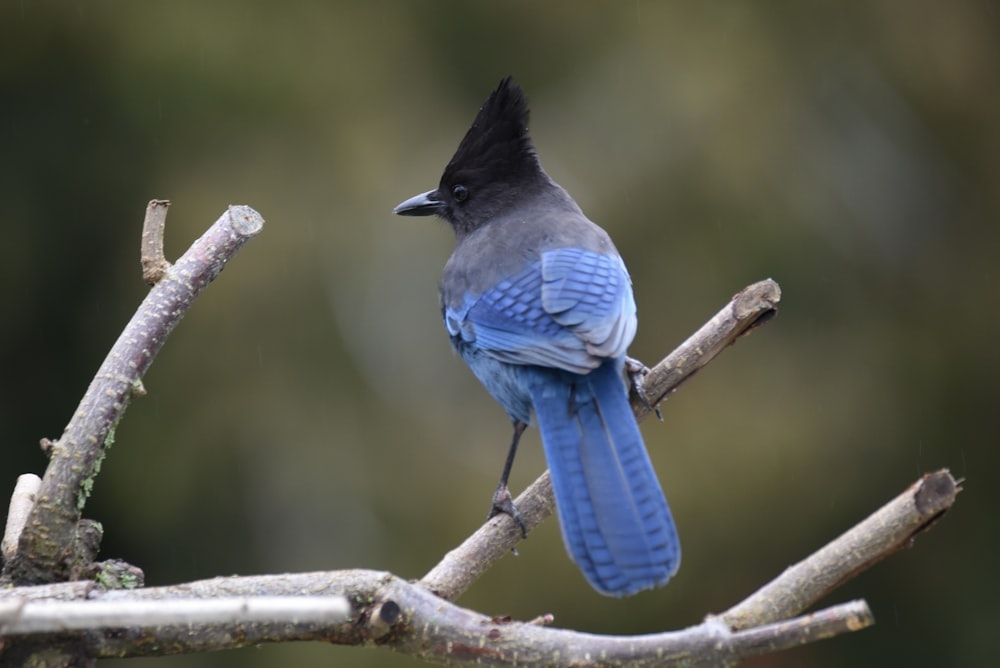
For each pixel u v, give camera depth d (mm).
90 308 14711
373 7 15438
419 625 4520
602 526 5387
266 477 13680
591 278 6945
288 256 13930
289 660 13070
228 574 13773
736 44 15141
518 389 6707
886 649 15062
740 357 14227
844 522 14016
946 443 15234
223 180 14195
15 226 14703
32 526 4664
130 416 13773
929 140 16125
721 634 4152
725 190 14461
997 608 15062
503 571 12820
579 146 14945
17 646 4410
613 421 5941
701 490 13469
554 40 15750
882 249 15461
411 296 14375
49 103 14758
